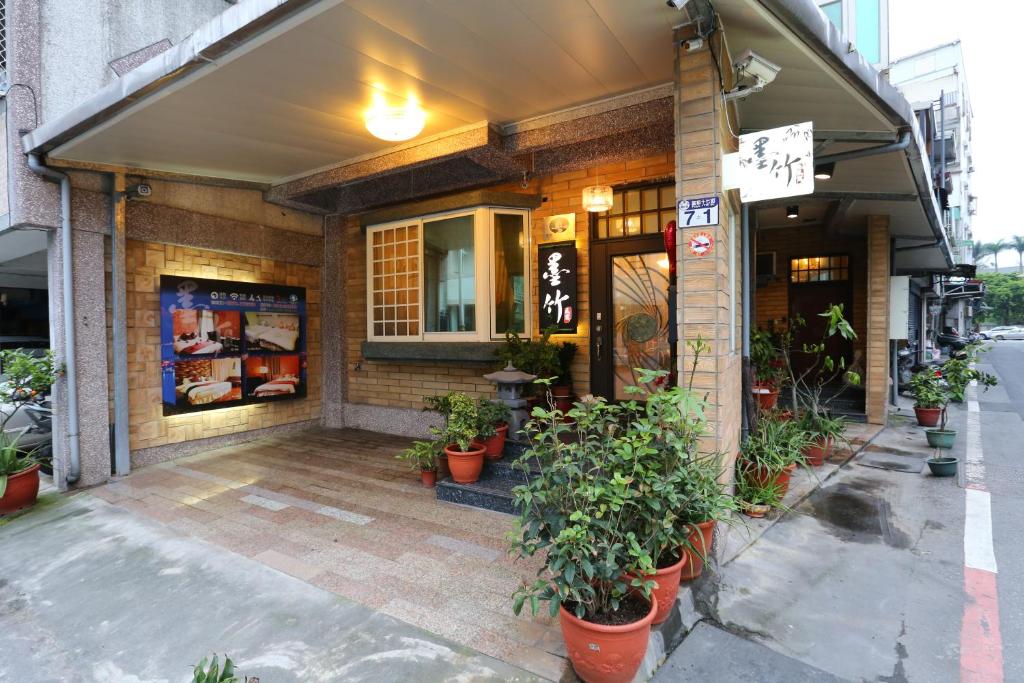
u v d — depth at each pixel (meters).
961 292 15.41
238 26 2.82
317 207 6.80
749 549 3.43
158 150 4.73
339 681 2.18
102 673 2.34
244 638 2.51
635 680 2.17
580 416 2.76
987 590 2.91
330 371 7.20
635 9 2.80
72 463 4.73
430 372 6.47
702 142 3.08
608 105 4.11
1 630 2.71
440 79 3.63
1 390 4.95
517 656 2.30
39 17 4.63
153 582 3.09
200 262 5.92
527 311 5.72
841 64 3.21
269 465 5.40
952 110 21.50
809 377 8.93
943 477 4.91
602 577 2.12
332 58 3.25
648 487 2.37
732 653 2.41
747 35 3.07
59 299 4.76
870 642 2.47
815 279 8.95
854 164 4.94
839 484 4.74
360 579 3.02
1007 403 9.52
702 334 3.11
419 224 6.08
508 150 4.67
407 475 5.02
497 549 3.37
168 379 5.55
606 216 5.34
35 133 4.32
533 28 2.97
